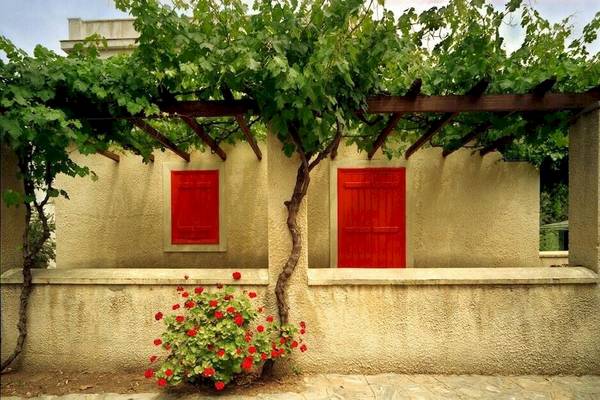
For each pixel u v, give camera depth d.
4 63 2.62
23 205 3.39
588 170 3.10
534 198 5.01
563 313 3.08
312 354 3.13
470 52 2.79
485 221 5.06
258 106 2.93
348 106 2.86
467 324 3.11
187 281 3.10
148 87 2.86
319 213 5.14
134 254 5.27
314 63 2.44
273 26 2.54
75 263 5.23
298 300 3.11
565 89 3.07
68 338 3.17
